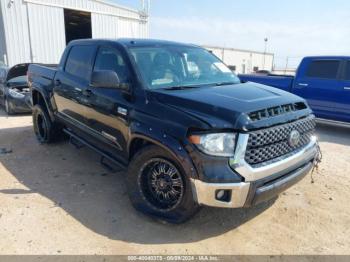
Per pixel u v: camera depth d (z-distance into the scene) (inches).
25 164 202.2
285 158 124.9
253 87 153.0
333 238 127.7
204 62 175.9
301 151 133.9
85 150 228.8
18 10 599.5
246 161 113.0
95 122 170.1
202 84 154.3
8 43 595.8
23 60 618.2
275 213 145.6
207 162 111.9
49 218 137.8
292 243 124.1
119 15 765.3
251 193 114.3
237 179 111.7
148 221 137.0
